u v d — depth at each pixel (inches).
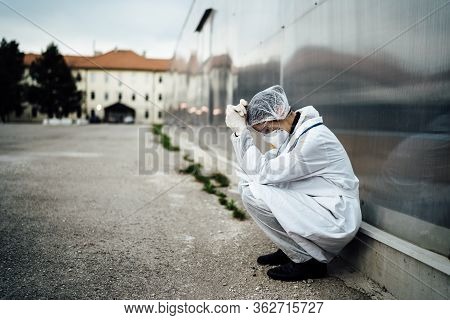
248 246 118.0
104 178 230.2
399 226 87.8
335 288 89.2
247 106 104.3
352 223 88.6
